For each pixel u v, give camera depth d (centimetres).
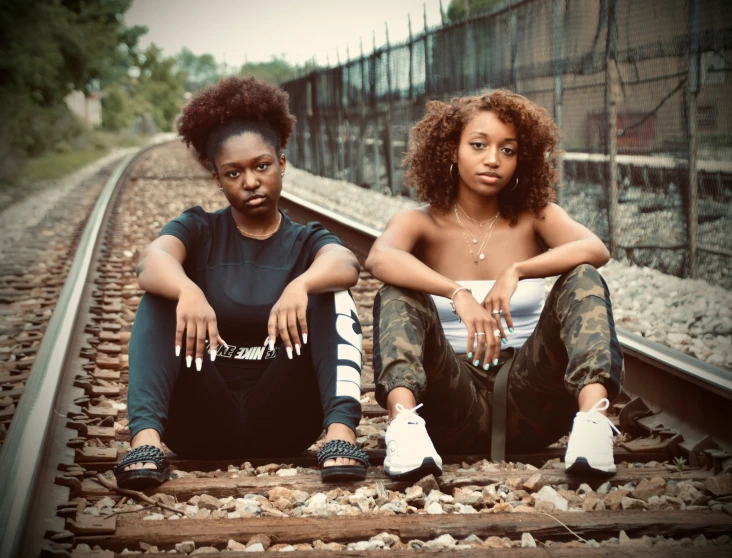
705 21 650
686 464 269
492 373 277
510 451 285
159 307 251
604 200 826
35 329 511
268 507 226
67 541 197
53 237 962
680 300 597
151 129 8588
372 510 222
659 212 817
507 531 207
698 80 662
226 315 259
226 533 204
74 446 270
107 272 693
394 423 237
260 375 265
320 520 210
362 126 1627
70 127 3478
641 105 804
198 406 258
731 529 208
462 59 1141
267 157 256
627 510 220
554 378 261
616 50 750
